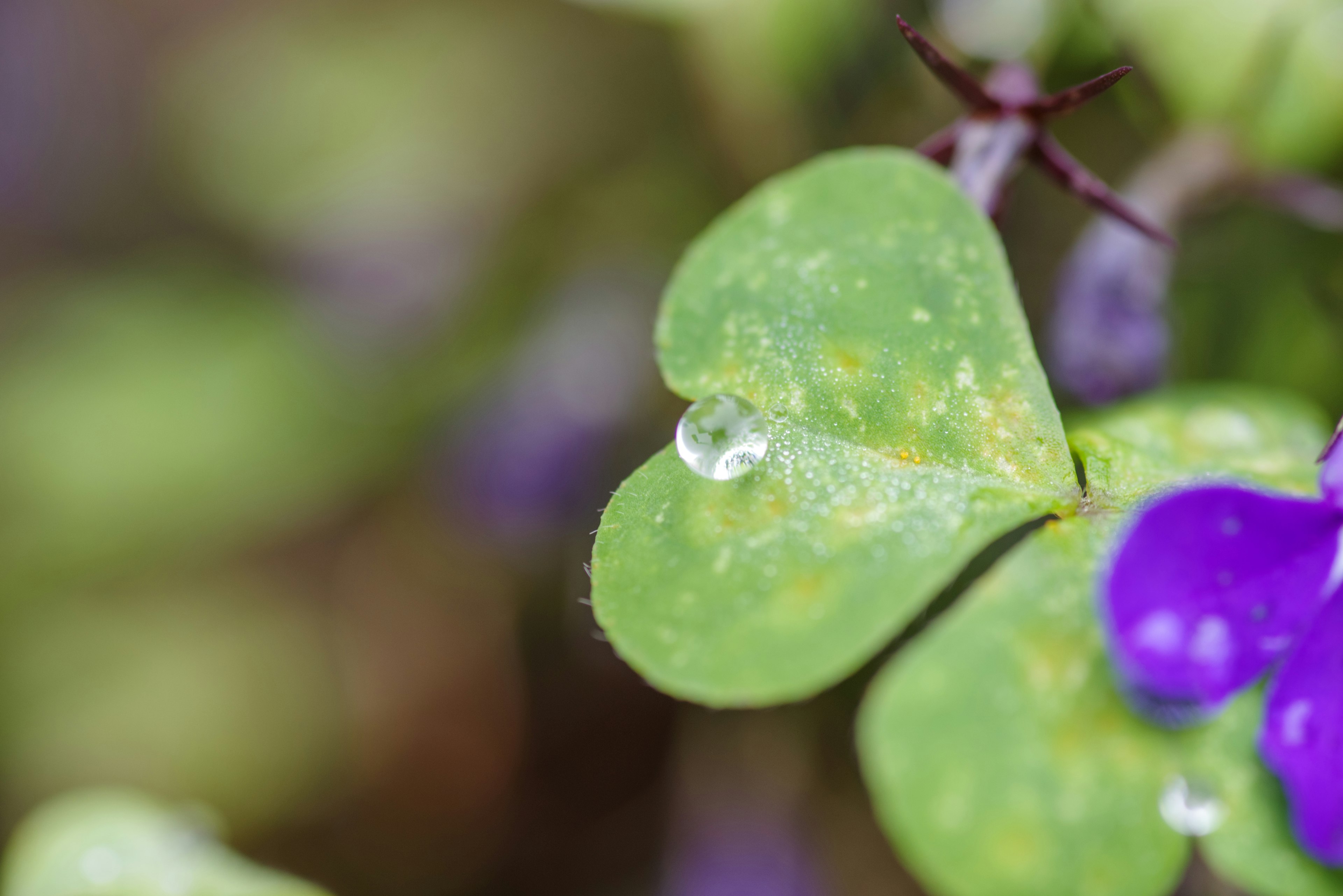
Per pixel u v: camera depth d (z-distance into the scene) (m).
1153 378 0.13
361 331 0.24
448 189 0.23
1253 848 0.10
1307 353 0.15
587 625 0.20
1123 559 0.10
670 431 0.19
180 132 0.29
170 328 0.25
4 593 0.25
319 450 0.24
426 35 0.25
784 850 0.16
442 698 0.25
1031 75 0.12
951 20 0.15
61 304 0.27
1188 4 0.14
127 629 0.26
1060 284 0.13
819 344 0.11
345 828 0.25
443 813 0.24
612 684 0.22
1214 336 0.15
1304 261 0.15
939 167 0.11
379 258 0.23
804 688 0.10
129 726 0.25
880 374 0.11
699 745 0.17
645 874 0.22
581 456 0.19
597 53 0.20
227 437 0.24
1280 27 0.14
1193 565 0.10
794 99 0.16
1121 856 0.10
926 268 0.11
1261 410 0.12
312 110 0.25
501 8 0.24
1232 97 0.14
